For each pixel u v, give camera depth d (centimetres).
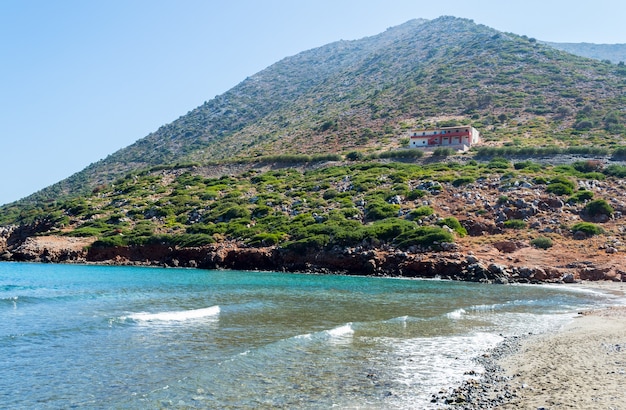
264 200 8012
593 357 1730
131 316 2536
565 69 14988
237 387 1453
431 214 6216
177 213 8131
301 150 12075
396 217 6362
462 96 13850
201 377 1545
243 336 2141
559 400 1259
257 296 3538
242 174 10362
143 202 8912
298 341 2033
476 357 1803
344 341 2052
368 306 3097
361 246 5678
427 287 4272
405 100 14538
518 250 5344
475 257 5119
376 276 5281
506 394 1350
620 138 9525
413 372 1611
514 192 6556
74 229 7931
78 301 3188
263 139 15412
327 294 3716
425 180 7512
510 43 18112
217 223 7325
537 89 13550
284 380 1520
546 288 4256
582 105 11975
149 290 3872
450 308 3042
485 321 2581
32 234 8181
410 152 9675
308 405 1309
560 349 1880
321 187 8250
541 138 10044
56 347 1909
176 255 6575
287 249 5934
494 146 9650
